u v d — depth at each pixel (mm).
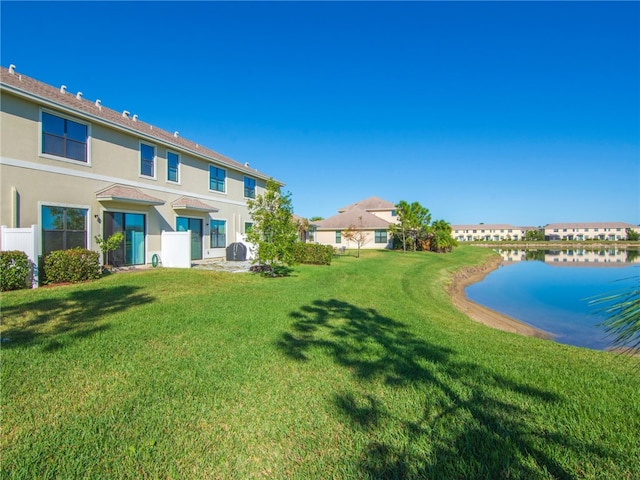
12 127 10359
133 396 3684
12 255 9062
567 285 21578
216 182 20172
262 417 3371
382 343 5785
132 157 14609
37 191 11000
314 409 3539
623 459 2801
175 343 5355
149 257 15219
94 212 12812
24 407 3414
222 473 2637
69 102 12453
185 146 17641
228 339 5629
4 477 2527
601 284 21969
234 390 3900
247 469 2682
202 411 3445
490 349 5867
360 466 2719
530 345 6555
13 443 2887
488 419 3381
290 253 13133
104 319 6520
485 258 36656
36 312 6934
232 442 2992
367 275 15375
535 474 2627
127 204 14109
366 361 4887
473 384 4180
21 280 9211
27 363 4410
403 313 8602
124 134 14211
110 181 13547
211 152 21469
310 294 10047
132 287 9641
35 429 3078
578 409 3592
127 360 4621
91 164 12758
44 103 10938
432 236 36375
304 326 6660
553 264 37094
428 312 9414
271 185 12867
